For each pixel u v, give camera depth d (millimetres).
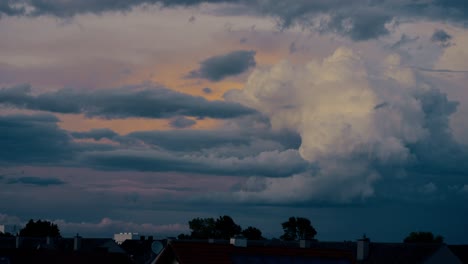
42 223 185625
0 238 120562
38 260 74000
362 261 90188
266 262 53312
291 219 195000
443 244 86688
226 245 53375
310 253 56062
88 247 119562
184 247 51531
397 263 86500
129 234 149625
